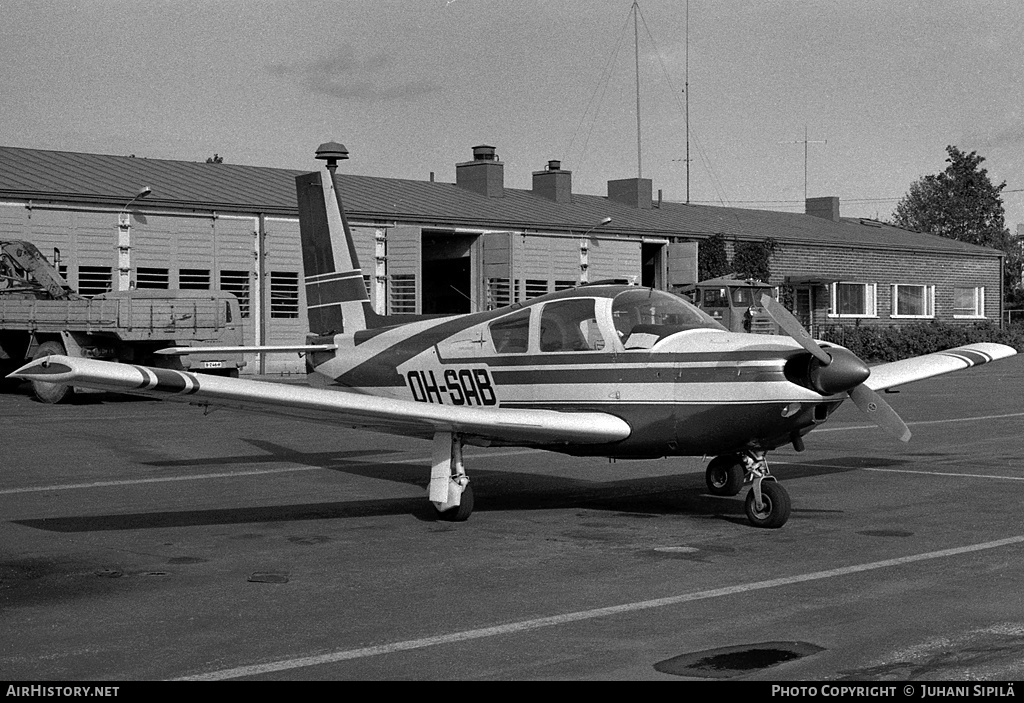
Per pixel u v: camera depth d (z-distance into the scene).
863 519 9.02
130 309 20.50
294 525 8.89
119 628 5.74
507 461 13.12
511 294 31.09
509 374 9.99
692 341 9.00
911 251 43.53
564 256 33.38
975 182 65.00
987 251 46.59
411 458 13.27
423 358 10.91
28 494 10.46
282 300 28.97
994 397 23.38
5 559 7.51
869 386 10.62
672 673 4.93
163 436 15.54
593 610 6.07
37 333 21.81
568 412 9.53
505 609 6.12
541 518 9.23
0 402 21.34
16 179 25.97
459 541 8.19
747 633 5.57
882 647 5.28
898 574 6.91
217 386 7.73
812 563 7.29
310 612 6.07
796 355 8.40
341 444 14.69
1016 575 6.87
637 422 9.10
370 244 29.75
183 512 9.51
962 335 42.09
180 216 27.22
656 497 10.38
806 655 5.17
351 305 12.20
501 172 36.53
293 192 30.30
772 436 8.57
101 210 26.03
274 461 12.97
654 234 35.47
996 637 5.43
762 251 37.88
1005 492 10.45
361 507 9.80
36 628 5.74
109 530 8.64
